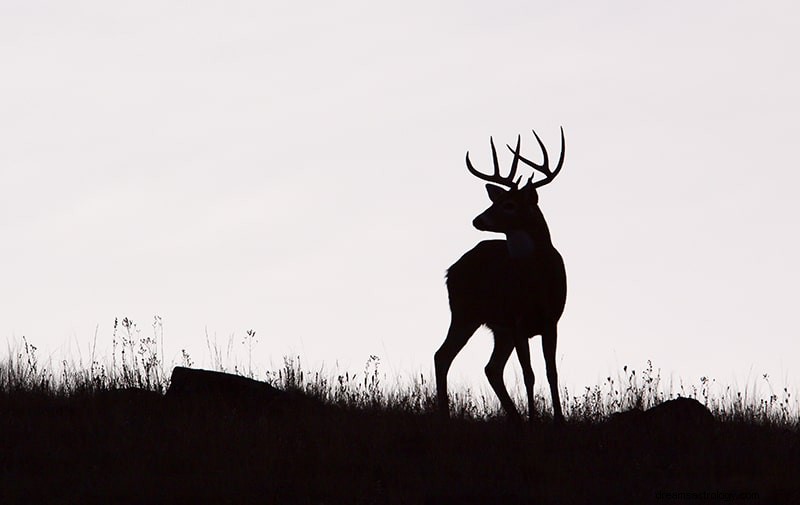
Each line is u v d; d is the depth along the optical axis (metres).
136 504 38.06
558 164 51.62
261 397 50.34
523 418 50.94
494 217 50.03
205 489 38.75
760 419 48.31
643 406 50.69
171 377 52.00
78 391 50.72
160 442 43.59
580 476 40.84
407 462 42.53
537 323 50.44
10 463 41.66
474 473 41.03
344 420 46.44
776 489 39.16
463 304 53.06
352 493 38.94
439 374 54.00
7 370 52.31
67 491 38.81
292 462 41.31
